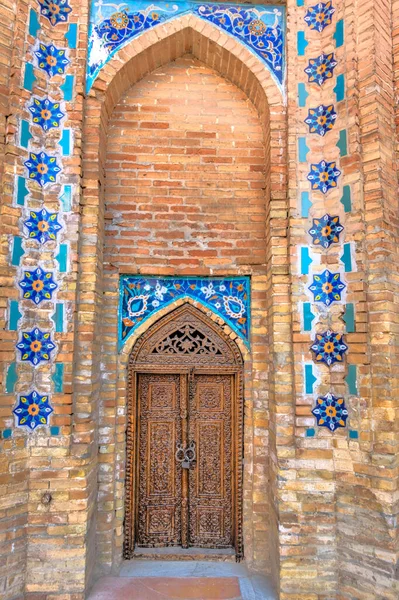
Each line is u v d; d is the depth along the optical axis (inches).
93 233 136.1
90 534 132.4
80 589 125.1
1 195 125.1
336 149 135.8
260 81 145.0
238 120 158.7
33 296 128.4
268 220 145.3
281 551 128.2
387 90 134.0
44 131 134.6
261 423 147.4
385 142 131.1
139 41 145.2
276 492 132.5
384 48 135.0
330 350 131.3
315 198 137.2
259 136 157.9
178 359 153.8
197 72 159.8
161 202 154.2
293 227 136.3
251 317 151.1
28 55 133.0
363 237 129.1
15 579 121.4
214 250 153.0
